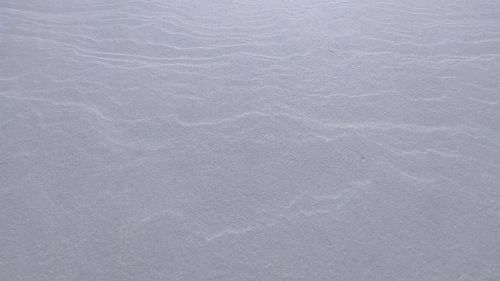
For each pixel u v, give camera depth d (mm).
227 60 4613
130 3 6203
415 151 3229
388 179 2934
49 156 3062
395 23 5715
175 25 5566
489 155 3199
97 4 6227
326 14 6051
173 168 2996
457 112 3736
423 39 5234
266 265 2297
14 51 4570
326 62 4613
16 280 2164
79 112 3570
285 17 5938
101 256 2324
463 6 6352
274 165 3049
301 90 4031
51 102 3699
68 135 3291
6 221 2518
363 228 2543
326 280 2225
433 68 4508
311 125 3496
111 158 3074
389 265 2312
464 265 2316
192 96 3896
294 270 2273
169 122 3506
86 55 4637
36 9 5922
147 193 2768
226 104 3775
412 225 2570
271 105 3756
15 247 2352
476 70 4457
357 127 3490
